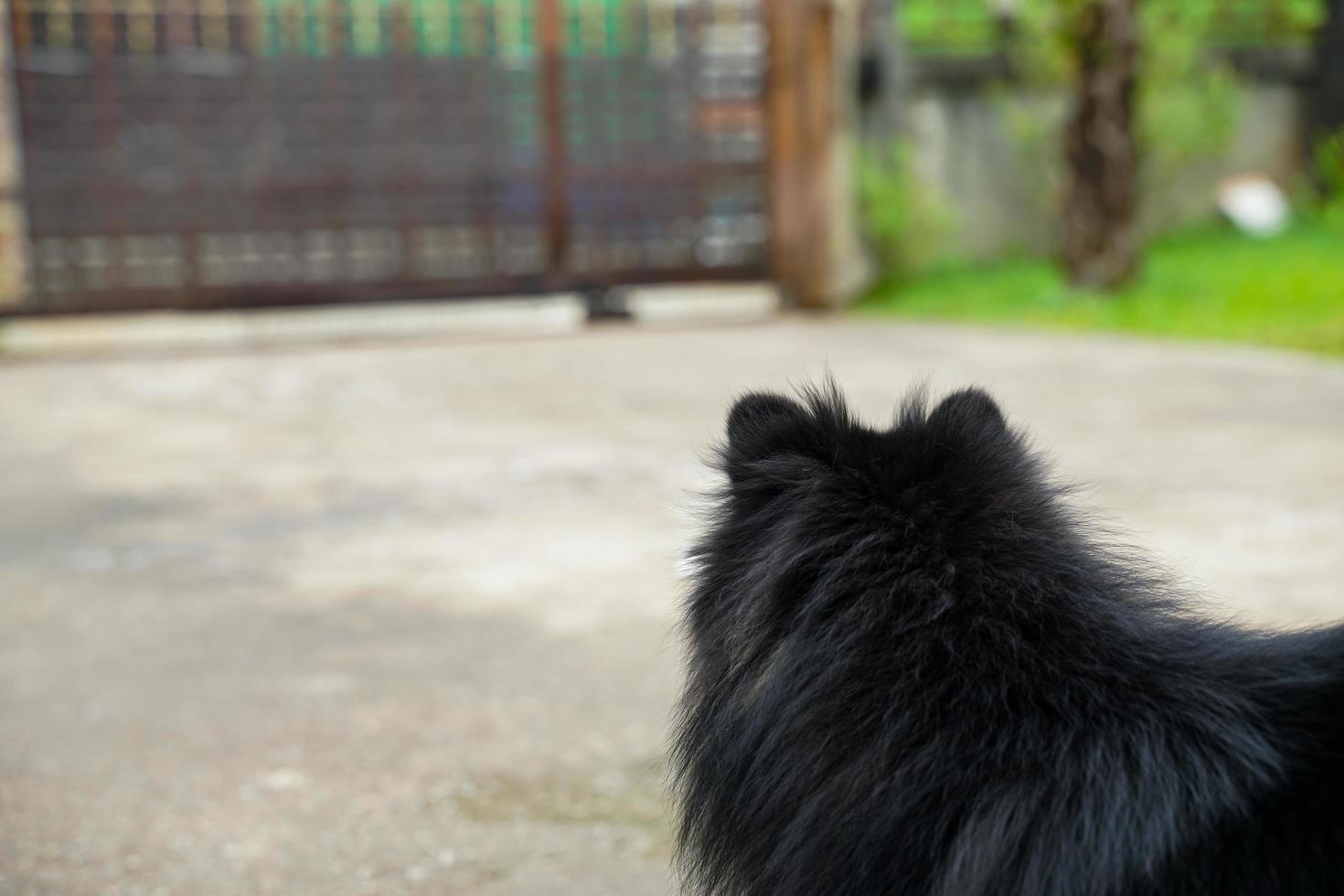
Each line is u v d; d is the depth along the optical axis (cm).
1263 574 486
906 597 181
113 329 1377
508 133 1327
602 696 411
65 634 482
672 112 1355
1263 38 1659
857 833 173
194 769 366
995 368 966
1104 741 169
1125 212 1245
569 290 1352
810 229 1378
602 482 684
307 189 1287
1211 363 954
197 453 786
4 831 331
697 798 202
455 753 372
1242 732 166
